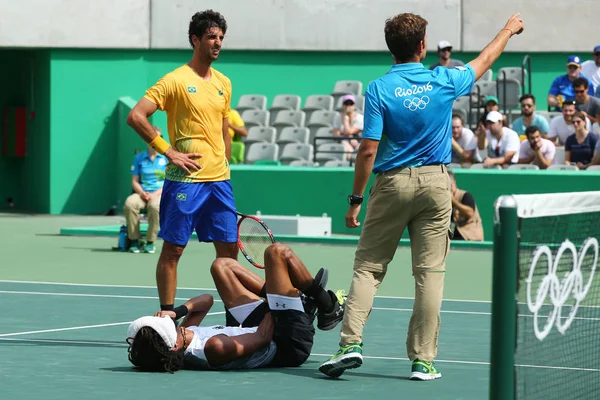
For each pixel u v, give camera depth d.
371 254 17.20
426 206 17.00
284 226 44.84
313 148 53.44
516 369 11.08
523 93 54.19
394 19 17.20
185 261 37.12
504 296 10.84
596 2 59.06
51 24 57.62
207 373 17.58
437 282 17.23
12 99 61.72
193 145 20.36
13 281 31.38
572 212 12.26
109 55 59.31
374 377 17.50
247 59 60.88
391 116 16.91
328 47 60.31
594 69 53.22
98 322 23.62
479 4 59.41
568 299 12.62
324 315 18.45
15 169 62.38
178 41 59.75
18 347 20.22
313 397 15.77
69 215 58.12
